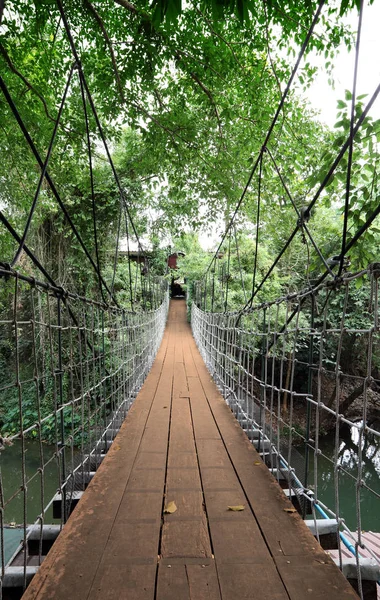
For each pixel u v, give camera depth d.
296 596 0.94
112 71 4.09
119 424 2.93
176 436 2.34
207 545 1.17
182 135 4.83
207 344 5.96
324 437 8.88
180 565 1.06
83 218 7.45
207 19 3.45
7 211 5.19
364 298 7.25
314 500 1.40
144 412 2.96
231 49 3.72
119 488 1.59
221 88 4.20
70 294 1.68
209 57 3.80
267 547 1.16
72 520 1.32
